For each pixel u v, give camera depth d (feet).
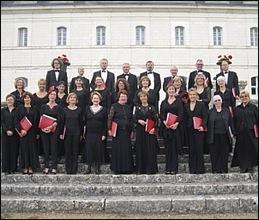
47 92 32.35
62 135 28.99
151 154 28.30
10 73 106.22
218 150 28.63
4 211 24.00
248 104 29.50
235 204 23.95
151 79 34.37
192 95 28.84
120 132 28.66
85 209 23.88
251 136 29.01
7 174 28.58
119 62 104.37
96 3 106.32
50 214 23.44
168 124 27.96
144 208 23.76
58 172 29.68
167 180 27.37
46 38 106.73
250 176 27.96
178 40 106.22
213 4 107.24
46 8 106.11
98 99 29.04
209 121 28.53
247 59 106.93
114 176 27.37
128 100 30.78
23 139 28.68
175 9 105.81
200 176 27.55
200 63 35.19
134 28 105.40
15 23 107.55
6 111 29.04
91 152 28.58
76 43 105.60
